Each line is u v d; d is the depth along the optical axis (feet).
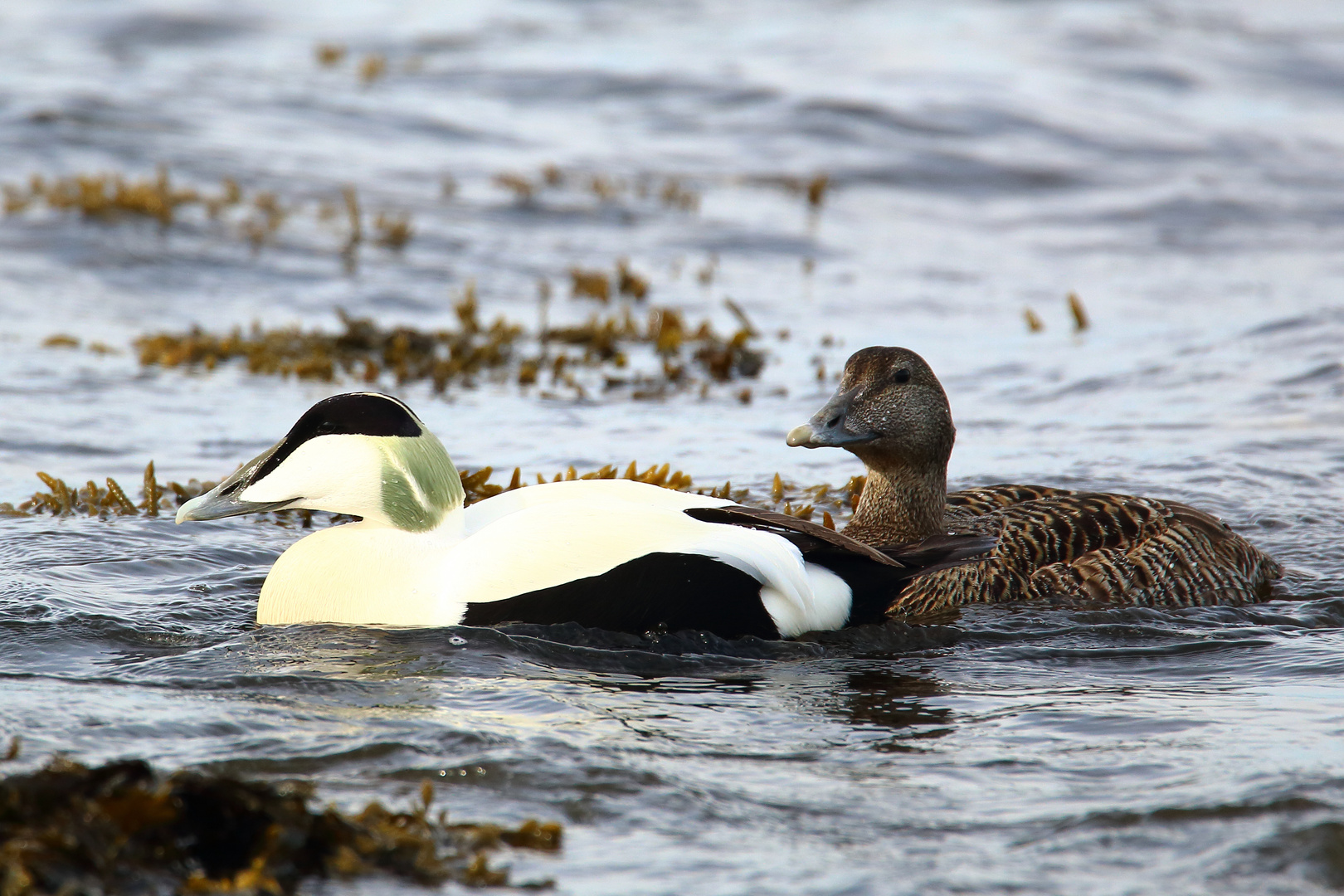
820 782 19.01
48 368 48.26
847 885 16.15
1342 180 91.91
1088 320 60.29
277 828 16.11
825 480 38.55
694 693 22.94
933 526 31.48
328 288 62.64
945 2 147.02
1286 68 124.77
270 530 33.78
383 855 16.25
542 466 39.29
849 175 89.10
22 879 14.74
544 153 89.86
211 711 21.08
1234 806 17.95
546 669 23.85
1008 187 88.74
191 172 77.77
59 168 75.61
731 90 105.19
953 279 69.15
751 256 72.74
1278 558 32.12
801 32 129.80
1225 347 53.67
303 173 80.43
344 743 19.81
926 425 30.83
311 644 24.58
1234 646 25.98
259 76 102.94
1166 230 79.97
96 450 39.93
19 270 60.34
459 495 27.14
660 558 25.41
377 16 130.52
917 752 20.22
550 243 72.74
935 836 17.39
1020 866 16.60
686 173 87.71
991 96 105.81
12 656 23.98
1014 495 32.09
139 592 28.30
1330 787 18.42
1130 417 44.88
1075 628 26.91
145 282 61.21
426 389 48.88
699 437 43.06
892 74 111.65
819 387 50.06
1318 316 56.29
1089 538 29.48
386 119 94.07
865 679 23.97
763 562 25.34
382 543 26.17
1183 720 21.52
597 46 122.31
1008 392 49.03
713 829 17.54
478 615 25.34
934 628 26.66
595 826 17.56
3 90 88.58
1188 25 138.72
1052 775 19.26
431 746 19.77
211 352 51.44
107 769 16.48
